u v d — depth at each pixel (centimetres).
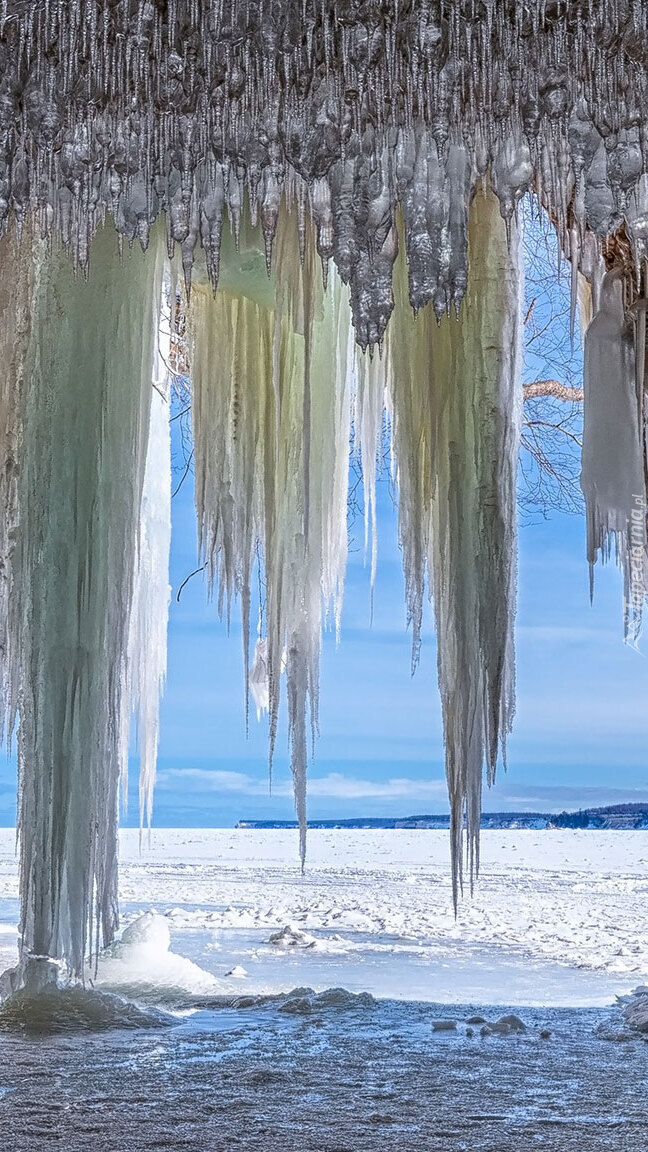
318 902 1320
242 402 763
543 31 520
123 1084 458
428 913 1198
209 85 538
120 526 620
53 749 593
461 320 649
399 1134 385
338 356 740
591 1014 636
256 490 764
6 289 646
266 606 738
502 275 647
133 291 636
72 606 602
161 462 919
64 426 616
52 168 556
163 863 2159
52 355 622
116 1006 602
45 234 586
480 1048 538
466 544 638
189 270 564
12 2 532
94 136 550
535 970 806
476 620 634
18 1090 447
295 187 568
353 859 2406
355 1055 520
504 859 2412
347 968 808
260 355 763
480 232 650
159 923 789
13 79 542
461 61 524
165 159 549
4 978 623
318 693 739
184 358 906
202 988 703
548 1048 540
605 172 528
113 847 605
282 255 655
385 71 529
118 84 540
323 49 528
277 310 657
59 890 593
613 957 870
